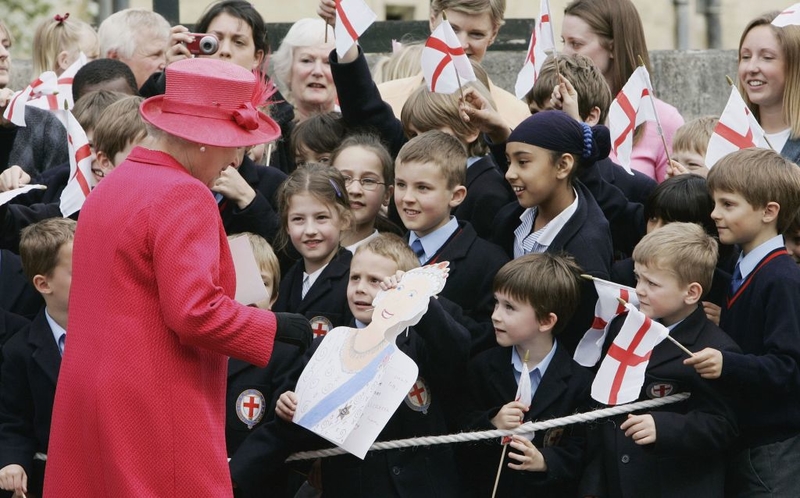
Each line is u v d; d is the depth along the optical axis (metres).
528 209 23.05
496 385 21.52
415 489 21.03
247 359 18.23
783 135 25.66
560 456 21.08
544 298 21.06
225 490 18.34
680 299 20.94
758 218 21.36
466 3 27.58
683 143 26.23
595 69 25.38
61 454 18.36
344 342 20.25
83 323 18.23
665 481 20.81
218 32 27.38
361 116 25.14
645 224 23.84
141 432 17.92
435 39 23.88
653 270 20.97
